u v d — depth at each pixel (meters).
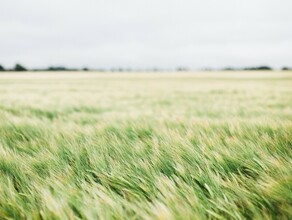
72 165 2.32
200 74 57.59
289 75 49.53
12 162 2.26
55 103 9.10
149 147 2.56
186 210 1.52
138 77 47.69
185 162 2.16
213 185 1.88
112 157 2.42
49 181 1.91
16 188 2.07
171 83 30.67
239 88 21.08
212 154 2.24
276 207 1.66
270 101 10.91
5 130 3.52
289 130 2.81
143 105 9.95
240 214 1.57
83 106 8.12
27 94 13.94
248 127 3.08
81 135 3.13
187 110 7.84
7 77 43.47
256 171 2.04
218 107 8.61
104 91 18.28
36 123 3.87
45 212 1.54
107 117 5.07
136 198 1.78
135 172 2.06
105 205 1.62
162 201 1.68
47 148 2.71
